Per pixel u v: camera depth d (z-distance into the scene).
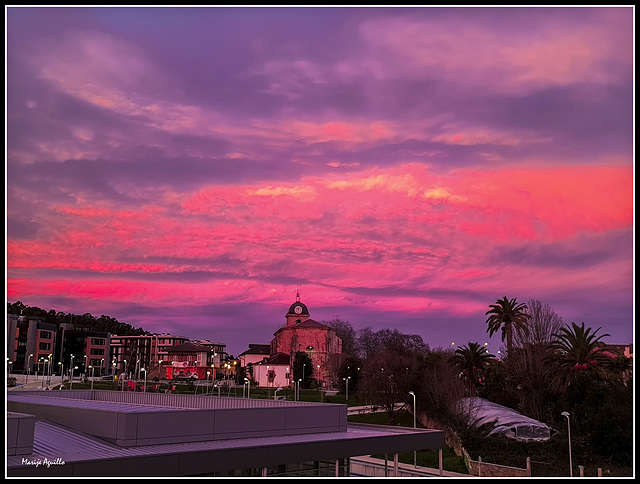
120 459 24.47
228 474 29.81
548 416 73.88
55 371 187.12
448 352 111.25
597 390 66.88
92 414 30.09
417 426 85.81
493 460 58.69
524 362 83.12
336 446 33.53
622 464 55.84
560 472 53.81
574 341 71.00
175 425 30.09
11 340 172.88
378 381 92.56
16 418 24.42
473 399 77.31
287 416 35.56
